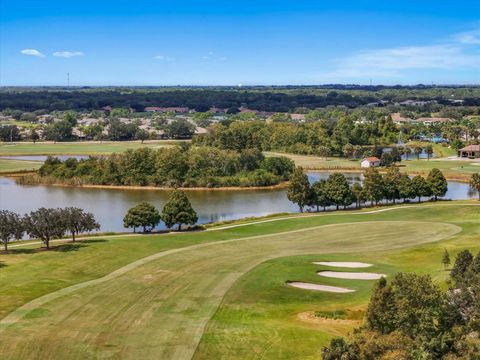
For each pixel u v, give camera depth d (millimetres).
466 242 86500
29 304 58719
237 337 50281
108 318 54969
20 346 47969
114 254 80625
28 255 80000
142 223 98125
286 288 65625
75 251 82250
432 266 72312
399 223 103750
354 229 98688
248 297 62094
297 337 50250
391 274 70500
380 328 43875
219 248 85000
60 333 50906
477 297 45688
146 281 67625
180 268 73500
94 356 46188
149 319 54750
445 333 41656
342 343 41125
